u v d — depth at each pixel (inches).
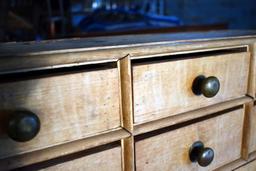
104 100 13.5
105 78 13.3
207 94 15.8
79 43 15.5
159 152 15.8
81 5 80.8
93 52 12.8
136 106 14.4
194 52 16.7
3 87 10.9
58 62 12.1
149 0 93.3
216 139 18.7
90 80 12.9
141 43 14.5
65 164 13.0
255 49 19.0
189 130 17.0
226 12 95.6
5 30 46.3
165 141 16.0
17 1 58.7
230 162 20.0
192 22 103.6
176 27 59.4
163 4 97.7
